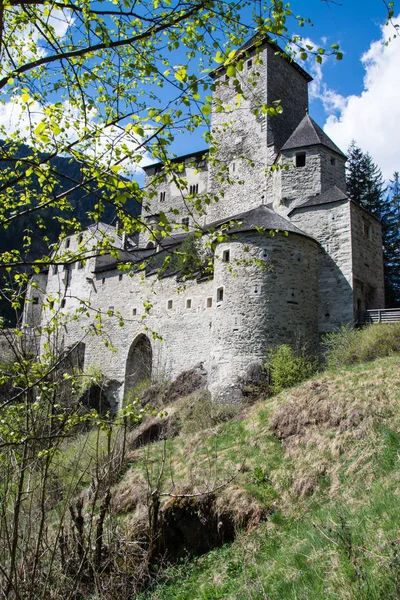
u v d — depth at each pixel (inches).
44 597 239.3
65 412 271.4
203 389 863.1
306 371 713.0
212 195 223.9
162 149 191.2
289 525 368.2
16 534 223.3
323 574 248.7
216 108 199.3
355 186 1620.3
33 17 209.3
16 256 291.4
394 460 376.5
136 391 1119.0
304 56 195.8
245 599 275.9
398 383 496.1
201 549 393.4
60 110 230.8
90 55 254.5
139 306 1248.2
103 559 320.8
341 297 856.9
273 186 1107.9
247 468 466.0
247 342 798.5
